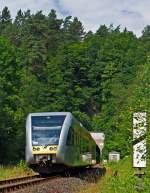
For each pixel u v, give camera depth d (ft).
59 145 128.57
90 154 189.67
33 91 453.58
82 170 182.80
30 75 491.72
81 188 99.30
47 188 91.04
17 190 86.89
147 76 75.87
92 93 552.00
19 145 271.69
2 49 296.71
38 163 129.08
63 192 88.63
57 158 128.06
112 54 599.16
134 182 62.13
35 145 129.49
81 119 469.16
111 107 465.88
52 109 459.73
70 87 495.41
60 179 112.06
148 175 58.08
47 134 130.21
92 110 542.57
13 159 262.47
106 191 71.72
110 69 573.33
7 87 289.94
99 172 169.48
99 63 585.63
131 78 553.23
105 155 406.21
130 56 593.42
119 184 66.54
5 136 260.21
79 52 540.52
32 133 130.93
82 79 536.42
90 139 193.88
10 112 271.28
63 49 536.83
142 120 58.44
